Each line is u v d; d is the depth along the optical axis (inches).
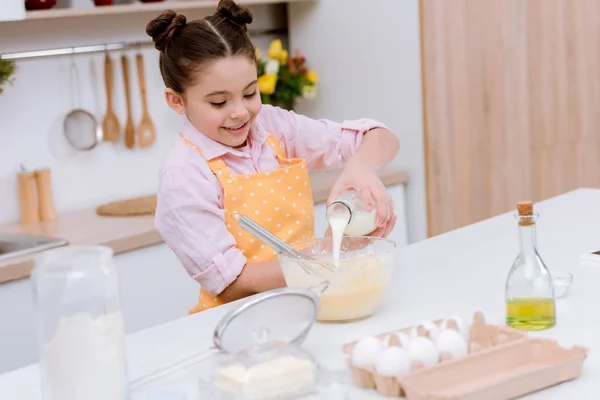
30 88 133.1
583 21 138.0
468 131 143.8
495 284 72.7
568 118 141.2
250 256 84.8
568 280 68.2
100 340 50.1
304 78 151.5
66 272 49.7
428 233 150.2
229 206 83.9
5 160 131.7
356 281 64.1
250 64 80.4
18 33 130.7
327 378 52.1
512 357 53.6
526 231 61.4
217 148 84.0
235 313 55.7
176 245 82.3
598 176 142.6
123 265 119.0
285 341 55.2
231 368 50.5
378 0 147.7
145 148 146.6
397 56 147.3
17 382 59.2
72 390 49.9
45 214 133.0
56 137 136.5
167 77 83.0
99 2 131.0
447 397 48.3
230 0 80.7
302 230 87.6
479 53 141.1
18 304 110.7
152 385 56.0
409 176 150.3
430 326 56.4
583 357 53.3
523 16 138.9
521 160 142.4
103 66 140.3
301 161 88.6
